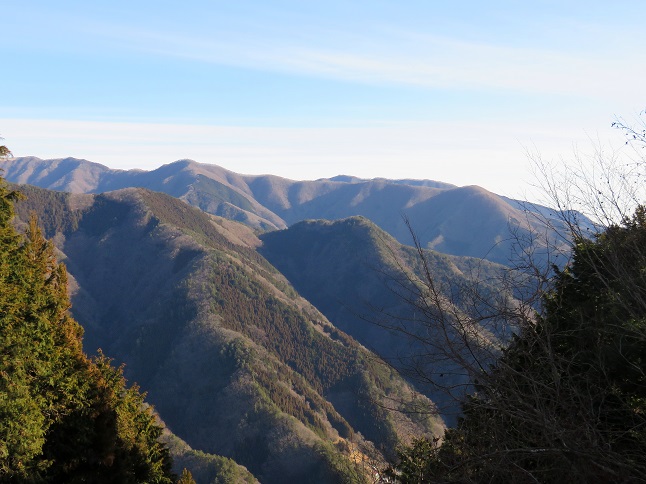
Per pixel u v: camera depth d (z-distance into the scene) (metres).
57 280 26.62
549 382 5.12
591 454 4.53
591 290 6.19
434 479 4.98
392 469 5.26
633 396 5.51
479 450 4.85
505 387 4.82
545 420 4.59
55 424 21.17
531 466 5.54
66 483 21.03
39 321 20.62
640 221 5.69
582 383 5.41
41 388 20.67
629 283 5.27
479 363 4.74
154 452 29.62
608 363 5.51
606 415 5.24
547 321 5.25
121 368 30.00
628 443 5.36
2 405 17.67
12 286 20.97
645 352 5.52
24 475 18.25
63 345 22.38
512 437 5.00
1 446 17.50
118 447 23.50
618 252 5.46
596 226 5.70
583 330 5.59
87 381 22.91
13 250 23.27
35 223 27.06
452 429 5.22
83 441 21.53
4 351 18.70
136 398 30.80
